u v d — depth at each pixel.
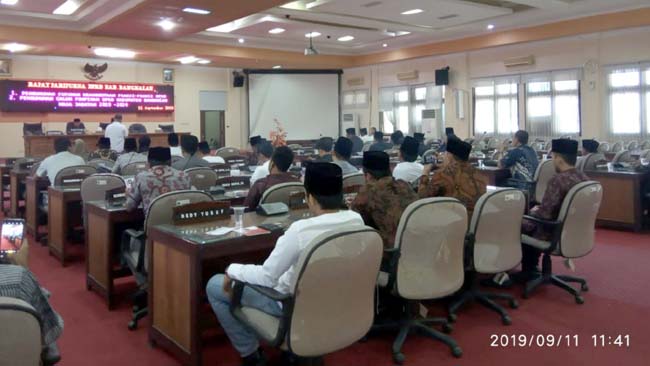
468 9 8.91
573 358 2.73
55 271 4.49
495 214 3.08
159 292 2.83
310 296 1.97
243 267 2.16
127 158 5.81
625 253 4.91
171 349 2.74
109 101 13.30
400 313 3.09
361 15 9.29
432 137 13.17
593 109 10.34
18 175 6.57
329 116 15.36
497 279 3.84
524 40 10.58
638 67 9.64
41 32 9.55
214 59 12.82
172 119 14.36
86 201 4.23
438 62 13.07
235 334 2.45
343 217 2.17
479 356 2.78
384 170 3.03
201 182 4.75
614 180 6.02
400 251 2.62
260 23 9.98
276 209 3.15
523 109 11.49
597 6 9.03
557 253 3.44
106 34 10.02
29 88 12.23
